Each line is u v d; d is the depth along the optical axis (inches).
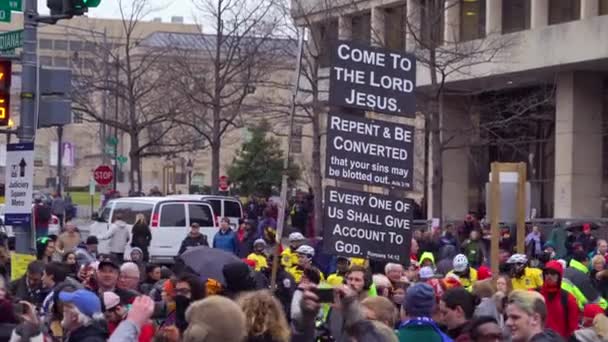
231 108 2062.0
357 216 526.0
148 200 1266.0
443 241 1144.8
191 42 2566.4
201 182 2861.7
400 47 1844.2
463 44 1641.2
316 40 1646.2
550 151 1785.2
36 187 3496.6
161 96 2384.4
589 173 1694.1
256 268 692.7
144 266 660.1
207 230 1272.1
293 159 2425.0
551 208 1782.7
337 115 525.0
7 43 633.0
